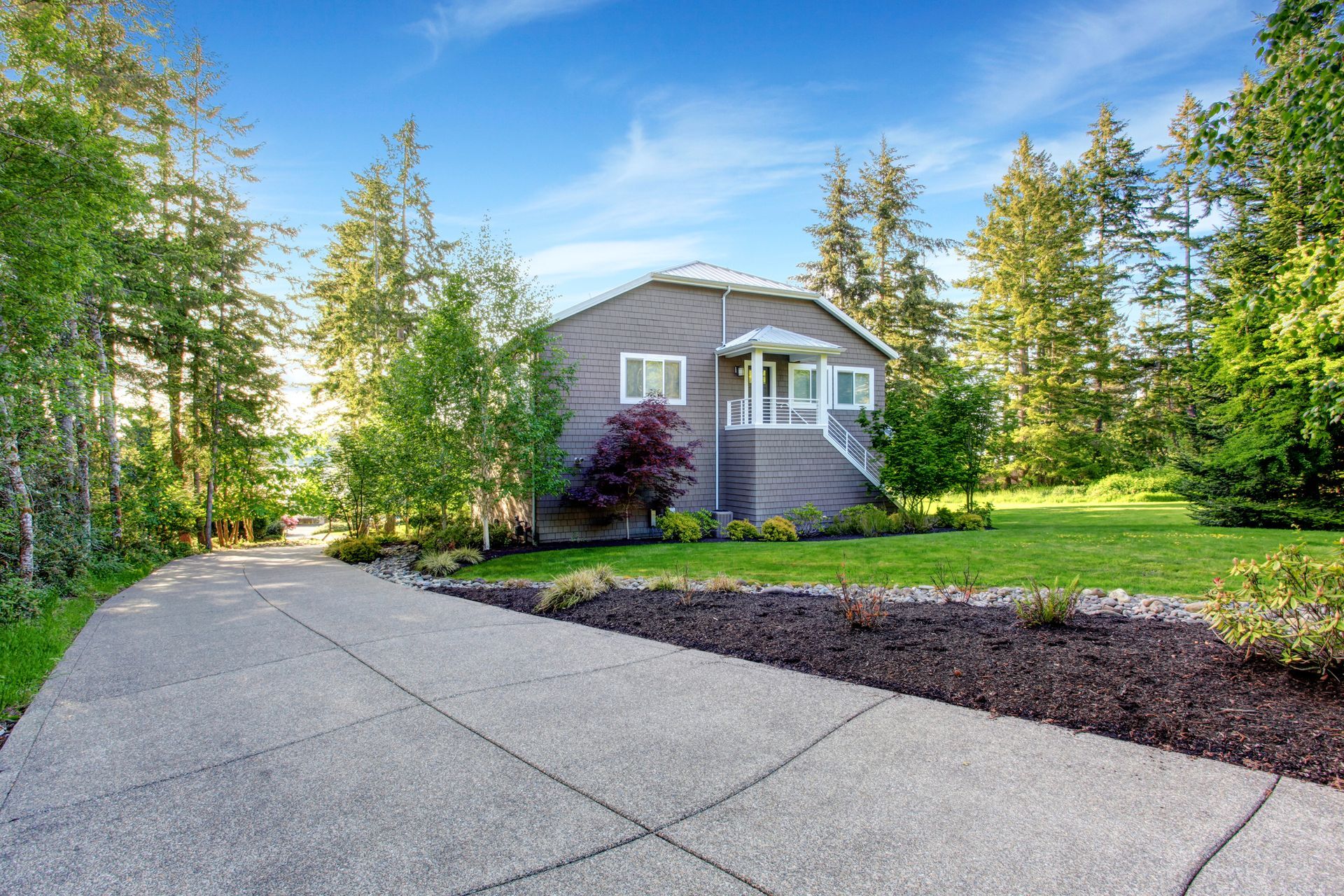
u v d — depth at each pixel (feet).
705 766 10.78
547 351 44.83
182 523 53.47
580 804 9.59
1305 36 15.29
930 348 99.76
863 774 10.32
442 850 8.43
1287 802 9.03
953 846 8.21
